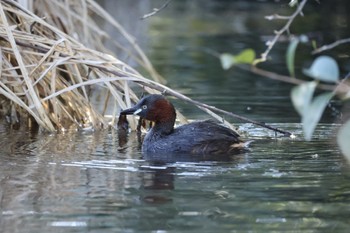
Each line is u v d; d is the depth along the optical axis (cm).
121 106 1425
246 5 3600
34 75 1465
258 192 991
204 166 1134
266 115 1522
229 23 3084
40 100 1407
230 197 972
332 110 1583
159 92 1449
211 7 3603
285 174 1071
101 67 1430
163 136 1277
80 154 1224
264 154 1198
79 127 1465
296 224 873
